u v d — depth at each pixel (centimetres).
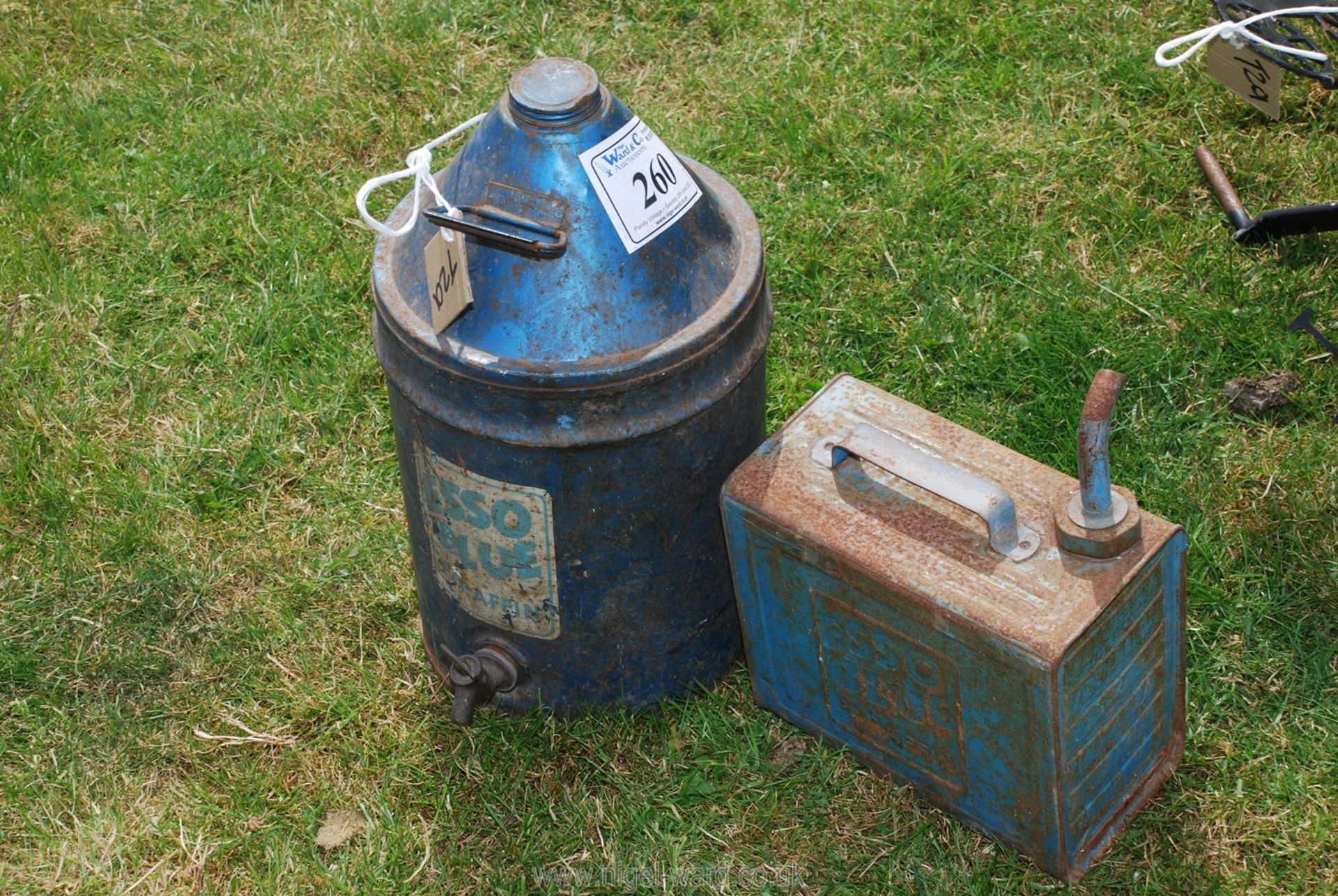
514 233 231
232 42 480
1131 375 352
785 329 374
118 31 486
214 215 419
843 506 246
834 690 269
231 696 301
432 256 238
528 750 284
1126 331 366
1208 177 405
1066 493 239
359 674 303
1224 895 258
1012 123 434
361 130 443
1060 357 358
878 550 238
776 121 434
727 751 285
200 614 317
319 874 269
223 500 340
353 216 417
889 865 266
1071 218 400
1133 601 233
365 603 316
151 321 389
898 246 395
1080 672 228
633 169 234
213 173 431
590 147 230
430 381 240
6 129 448
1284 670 293
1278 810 270
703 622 280
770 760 287
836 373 363
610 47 471
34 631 313
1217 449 336
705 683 292
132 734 293
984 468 250
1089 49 455
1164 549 234
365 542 329
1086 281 379
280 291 395
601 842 273
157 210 420
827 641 260
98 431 358
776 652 274
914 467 236
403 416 253
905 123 435
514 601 264
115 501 339
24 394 363
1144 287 377
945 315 373
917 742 262
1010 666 227
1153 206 403
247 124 449
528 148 230
